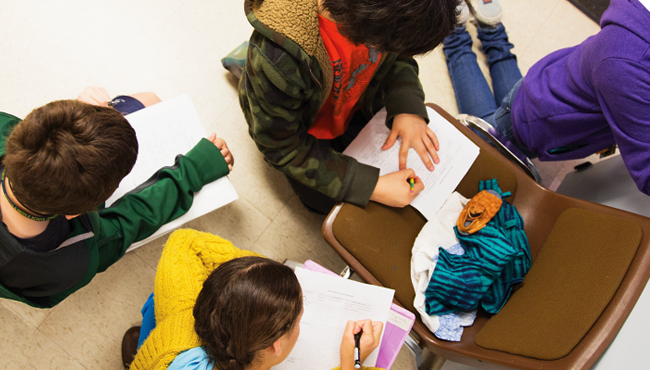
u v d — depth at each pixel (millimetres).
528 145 1324
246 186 1629
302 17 748
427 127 1146
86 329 1451
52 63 1632
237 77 1710
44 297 944
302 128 1083
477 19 1771
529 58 1850
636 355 721
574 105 1109
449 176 1134
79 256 873
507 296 1026
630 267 808
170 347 741
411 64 1209
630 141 954
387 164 1152
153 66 1687
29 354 1411
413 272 1062
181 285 842
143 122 1146
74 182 652
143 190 1043
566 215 1035
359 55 931
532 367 792
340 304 933
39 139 632
